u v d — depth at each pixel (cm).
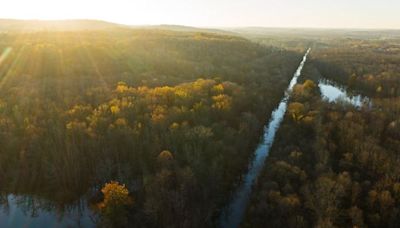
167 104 7500
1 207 5225
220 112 7225
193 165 5281
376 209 4716
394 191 4941
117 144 5800
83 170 5578
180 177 4975
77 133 5994
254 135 7225
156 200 4631
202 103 7438
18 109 7081
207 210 4831
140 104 7288
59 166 5494
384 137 6888
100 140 5806
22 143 5997
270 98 9431
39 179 5594
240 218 5012
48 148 5816
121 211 4594
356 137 6481
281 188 5131
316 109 8056
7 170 5725
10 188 5528
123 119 6338
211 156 5716
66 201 5297
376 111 8219
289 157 5931
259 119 7994
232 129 6625
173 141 5891
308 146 6419
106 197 4600
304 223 4397
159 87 8681
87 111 6931
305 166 5691
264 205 4738
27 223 4931
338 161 5959
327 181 4881
